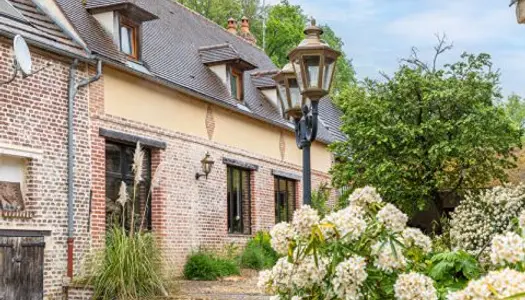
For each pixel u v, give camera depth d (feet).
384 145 63.10
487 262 19.36
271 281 12.83
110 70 45.47
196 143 54.90
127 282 37.06
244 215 63.52
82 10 47.75
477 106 62.28
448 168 64.08
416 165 62.28
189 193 53.47
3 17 39.09
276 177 70.54
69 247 40.47
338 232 12.03
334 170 68.28
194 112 55.16
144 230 46.70
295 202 74.13
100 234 42.96
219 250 56.80
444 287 15.28
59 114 40.96
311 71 27.27
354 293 11.53
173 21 66.03
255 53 85.92
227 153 59.82
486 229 37.70
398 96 63.93
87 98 43.19
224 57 61.52
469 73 63.21
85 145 42.65
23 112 38.37
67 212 40.81
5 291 35.94
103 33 47.50
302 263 12.12
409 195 63.10
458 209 40.93
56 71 41.01
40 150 39.29
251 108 65.62
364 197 13.33
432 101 62.69
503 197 38.22
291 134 73.56
